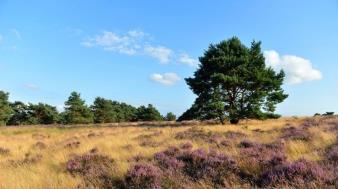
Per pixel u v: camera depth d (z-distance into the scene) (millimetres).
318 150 11430
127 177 8562
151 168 8906
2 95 73562
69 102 74875
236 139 16688
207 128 25781
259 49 42125
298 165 7969
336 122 24766
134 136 21750
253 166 8953
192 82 40500
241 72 39625
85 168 10359
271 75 40531
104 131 31344
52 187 8508
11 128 44875
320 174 7469
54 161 12414
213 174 8641
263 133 20125
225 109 39531
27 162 13008
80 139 22797
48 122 83062
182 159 10398
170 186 8008
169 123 47219
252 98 39188
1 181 9453
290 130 20047
